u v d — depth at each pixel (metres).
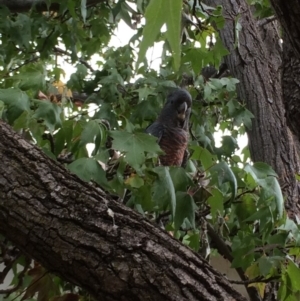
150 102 2.97
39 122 1.82
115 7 2.76
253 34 3.47
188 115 3.18
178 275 1.24
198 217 2.17
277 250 1.90
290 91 1.98
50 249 1.21
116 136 1.68
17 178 1.24
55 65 3.58
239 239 2.20
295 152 3.23
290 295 1.81
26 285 2.04
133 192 1.78
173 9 0.74
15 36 2.93
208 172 2.00
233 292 1.30
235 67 3.42
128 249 1.23
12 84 2.72
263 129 3.25
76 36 3.30
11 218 1.21
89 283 1.22
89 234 1.22
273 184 1.85
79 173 1.58
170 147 2.97
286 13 1.25
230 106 3.13
